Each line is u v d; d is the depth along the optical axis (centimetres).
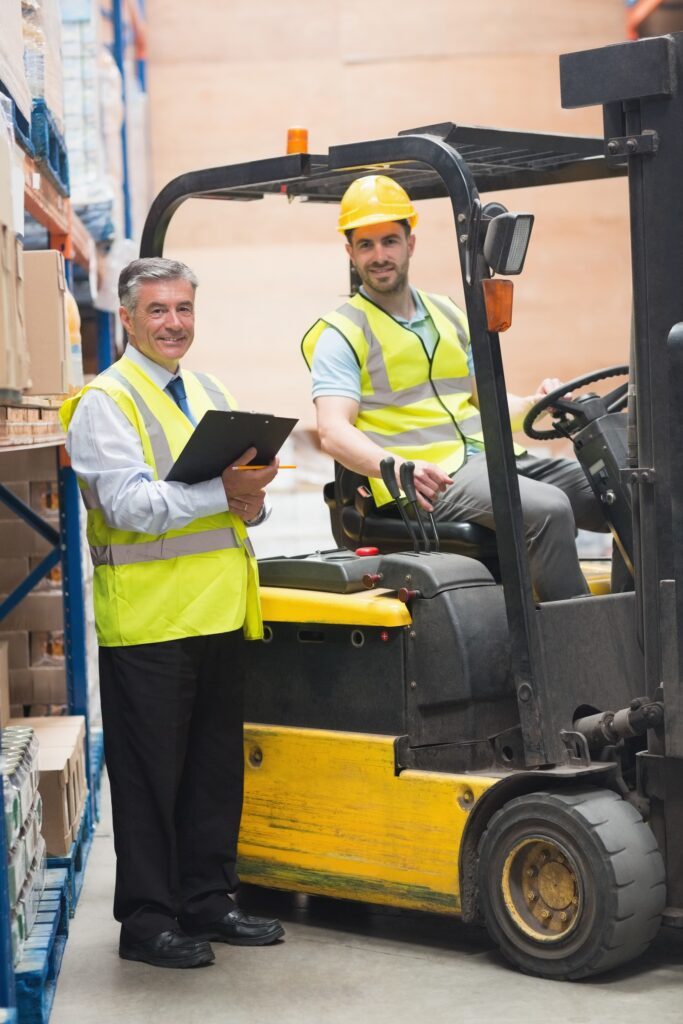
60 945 437
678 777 414
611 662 444
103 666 437
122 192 880
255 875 473
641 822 412
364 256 494
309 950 442
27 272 445
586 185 1138
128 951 436
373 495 490
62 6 684
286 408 1133
